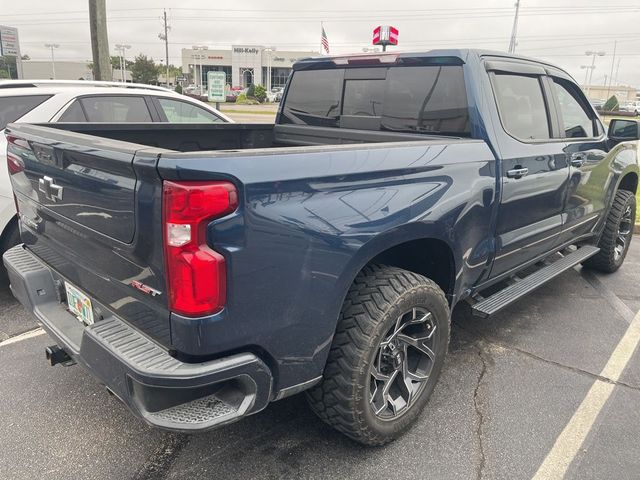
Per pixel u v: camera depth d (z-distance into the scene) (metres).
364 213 2.24
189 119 5.95
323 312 2.19
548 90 3.74
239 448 2.66
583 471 2.55
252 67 87.12
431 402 3.07
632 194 5.21
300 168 2.02
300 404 3.04
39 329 3.93
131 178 1.90
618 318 4.33
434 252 2.91
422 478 2.48
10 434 2.73
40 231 2.74
